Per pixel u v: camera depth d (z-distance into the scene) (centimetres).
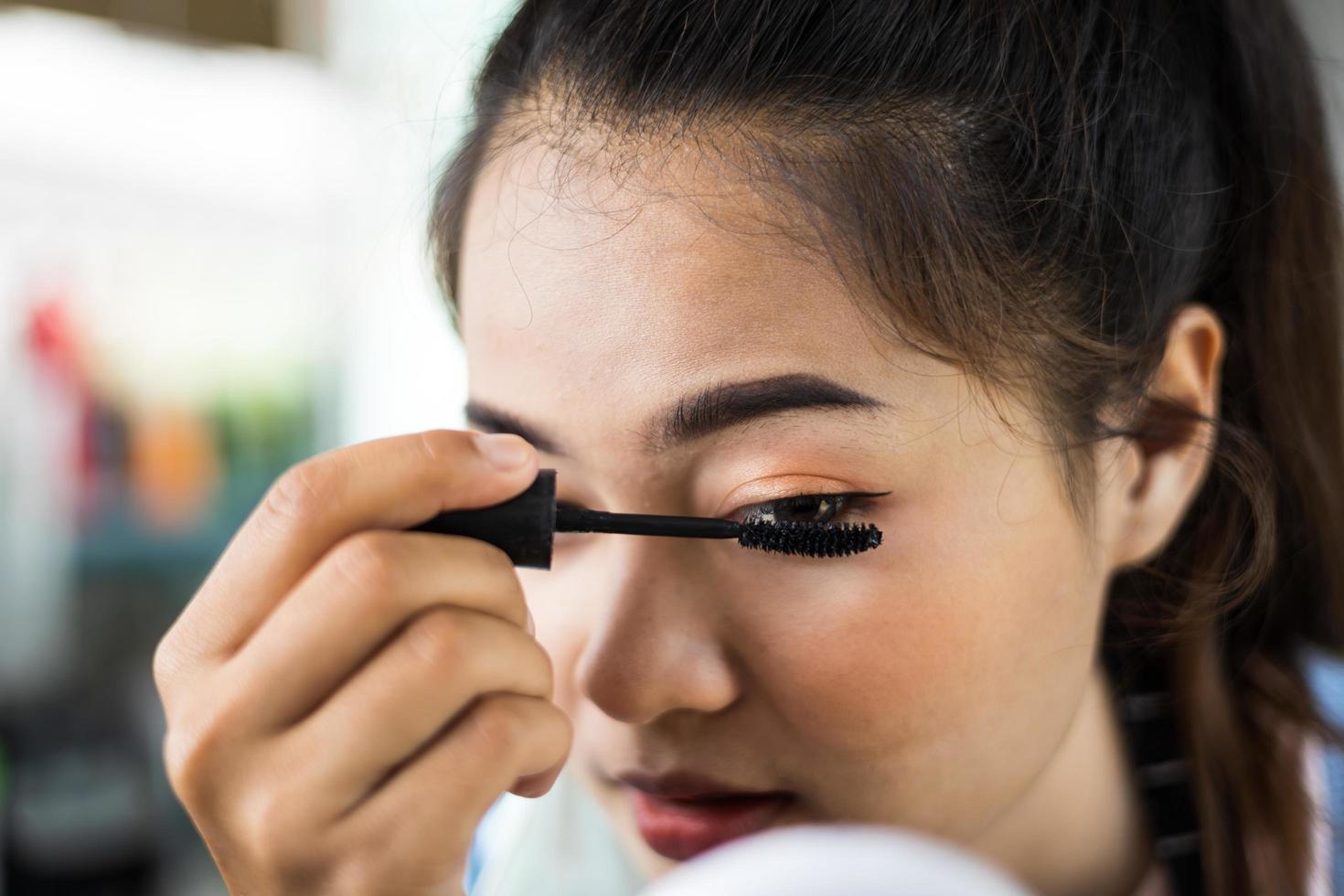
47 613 77
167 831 77
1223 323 36
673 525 26
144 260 76
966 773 29
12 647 77
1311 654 39
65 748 76
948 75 29
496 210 29
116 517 78
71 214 73
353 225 74
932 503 28
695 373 27
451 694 25
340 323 78
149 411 78
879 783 28
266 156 75
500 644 25
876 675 28
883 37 28
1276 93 36
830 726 28
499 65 32
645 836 30
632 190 27
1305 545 38
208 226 77
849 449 27
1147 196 31
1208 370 33
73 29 67
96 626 79
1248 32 35
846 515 28
